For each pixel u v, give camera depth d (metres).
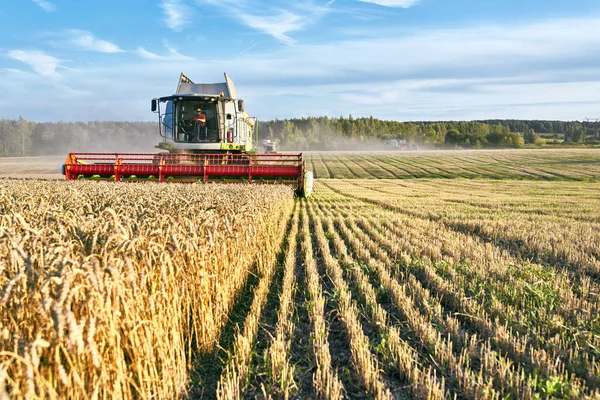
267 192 11.61
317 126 164.50
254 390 4.05
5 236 3.57
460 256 9.00
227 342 5.07
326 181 39.44
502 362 4.25
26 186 11.93
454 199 22.33
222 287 5.50
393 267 8.29
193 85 18.59
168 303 3.93
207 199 8.12
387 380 4.33
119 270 3.26
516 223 13.65
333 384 3.93
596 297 6.58
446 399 3.91
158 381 3.56
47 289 2.64
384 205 19.48
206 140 18.19
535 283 6.60
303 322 5.71
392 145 134.50
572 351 4.70
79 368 2.88
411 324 5.47
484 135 146.12
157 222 4.92
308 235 11.23
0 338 2.68
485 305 6.11
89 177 17.42
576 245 10.22
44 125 108.69
